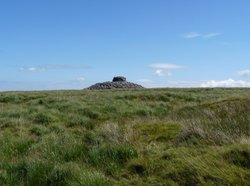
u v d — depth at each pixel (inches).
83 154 358.9
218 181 258.1
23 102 1207.6
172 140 406.6
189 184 264.7
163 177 277.9
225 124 448.5
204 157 295.4
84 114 807.7
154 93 1374.3
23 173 320.2
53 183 289.1
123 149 345.4
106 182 278.2
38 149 402.3
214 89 2014.0
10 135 522.0
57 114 766.5
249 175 262.4
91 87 2797.7
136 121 572.4
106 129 478.6
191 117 572.4
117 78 3051.2
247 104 597.3
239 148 298.8
